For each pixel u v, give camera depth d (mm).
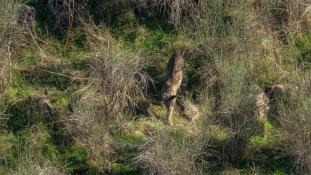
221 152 38312
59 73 41969
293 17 44938
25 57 42938
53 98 40688
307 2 45500
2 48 41594
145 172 36625
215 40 42250
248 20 43094
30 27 43812
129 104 40531
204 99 40812
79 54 43188
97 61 41062
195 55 42969
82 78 41062
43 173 35250
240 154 38406
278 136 39219
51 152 38344
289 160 38344
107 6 44875
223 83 39656
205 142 37656
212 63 41719
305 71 43094
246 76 40312
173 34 44188
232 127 38125
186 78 41500
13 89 41250
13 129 39344
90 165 37938
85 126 38344
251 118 38438
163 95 40281
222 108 38594
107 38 43625
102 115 38969
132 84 40469
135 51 43281
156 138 37000
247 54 42094
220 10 42688
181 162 35875
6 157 37875
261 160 38469
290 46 44344
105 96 39625
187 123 40031
